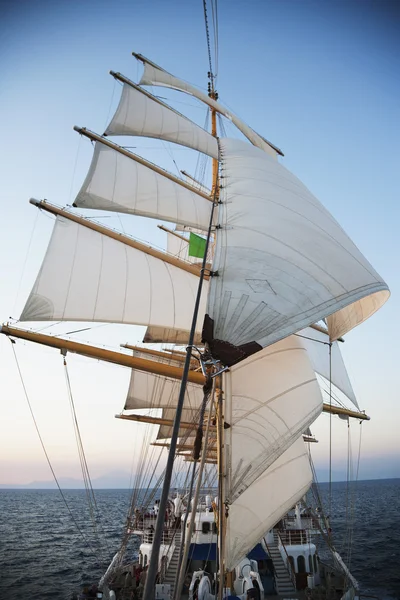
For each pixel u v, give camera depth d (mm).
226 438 12117
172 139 28156
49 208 22188
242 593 14734
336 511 87250
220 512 11258
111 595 16031
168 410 31531
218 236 10430
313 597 15648
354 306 13242
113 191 25344
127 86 28375
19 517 88562
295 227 11336
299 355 15477
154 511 22969
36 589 26594
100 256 22562
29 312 19406
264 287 8133
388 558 34656
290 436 12750
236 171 15695
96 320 20859
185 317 23266
